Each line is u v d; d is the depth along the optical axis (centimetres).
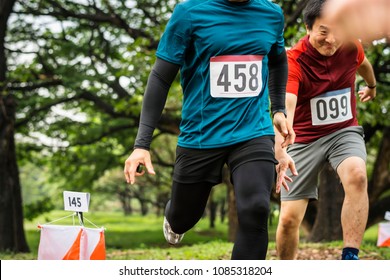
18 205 2686
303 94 748
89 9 3077
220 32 550
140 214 11606
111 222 8519
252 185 526
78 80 2841
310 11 720
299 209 750
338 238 2248
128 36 3108
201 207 608
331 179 2275
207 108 562
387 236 1190
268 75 634
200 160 572
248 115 555
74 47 3014
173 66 564
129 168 546
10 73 3114
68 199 679
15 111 2917
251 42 555
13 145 2652
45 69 3014
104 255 668
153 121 562
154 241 4419
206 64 559
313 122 748
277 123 620
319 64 737
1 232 2570
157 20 2941
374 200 2798
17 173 2681
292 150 761
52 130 3456
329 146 744
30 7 2983
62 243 651
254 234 519
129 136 3588
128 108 2533
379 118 2244
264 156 542
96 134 3378
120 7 3017
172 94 2398
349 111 756
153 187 6656
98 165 3788
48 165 3938
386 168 2777
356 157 716
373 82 834
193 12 554
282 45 607
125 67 2445
